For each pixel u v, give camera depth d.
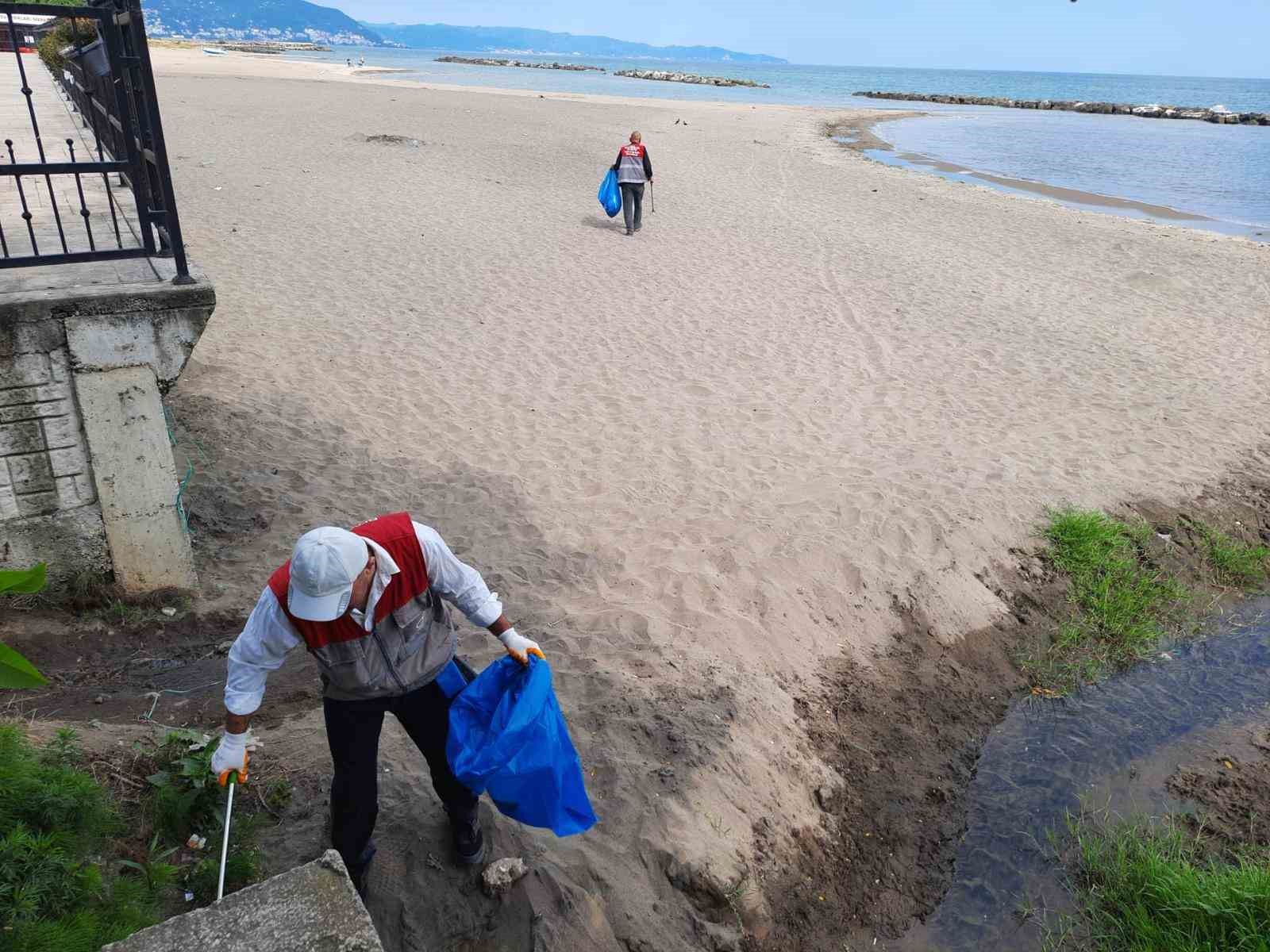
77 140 8.26
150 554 4.85
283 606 2.53
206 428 7.12
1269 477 7.79
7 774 2.83
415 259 12.30
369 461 6.94
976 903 4.05
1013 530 6.68
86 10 4.30
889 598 5.86
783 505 6.64
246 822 3.31
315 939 1.98
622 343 9.84
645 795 3.90
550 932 3.18
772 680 4.97
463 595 2.88
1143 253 14.80
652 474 7.03
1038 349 10.31
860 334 10.52
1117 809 4.58
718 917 3.60
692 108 40.50
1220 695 5.51
